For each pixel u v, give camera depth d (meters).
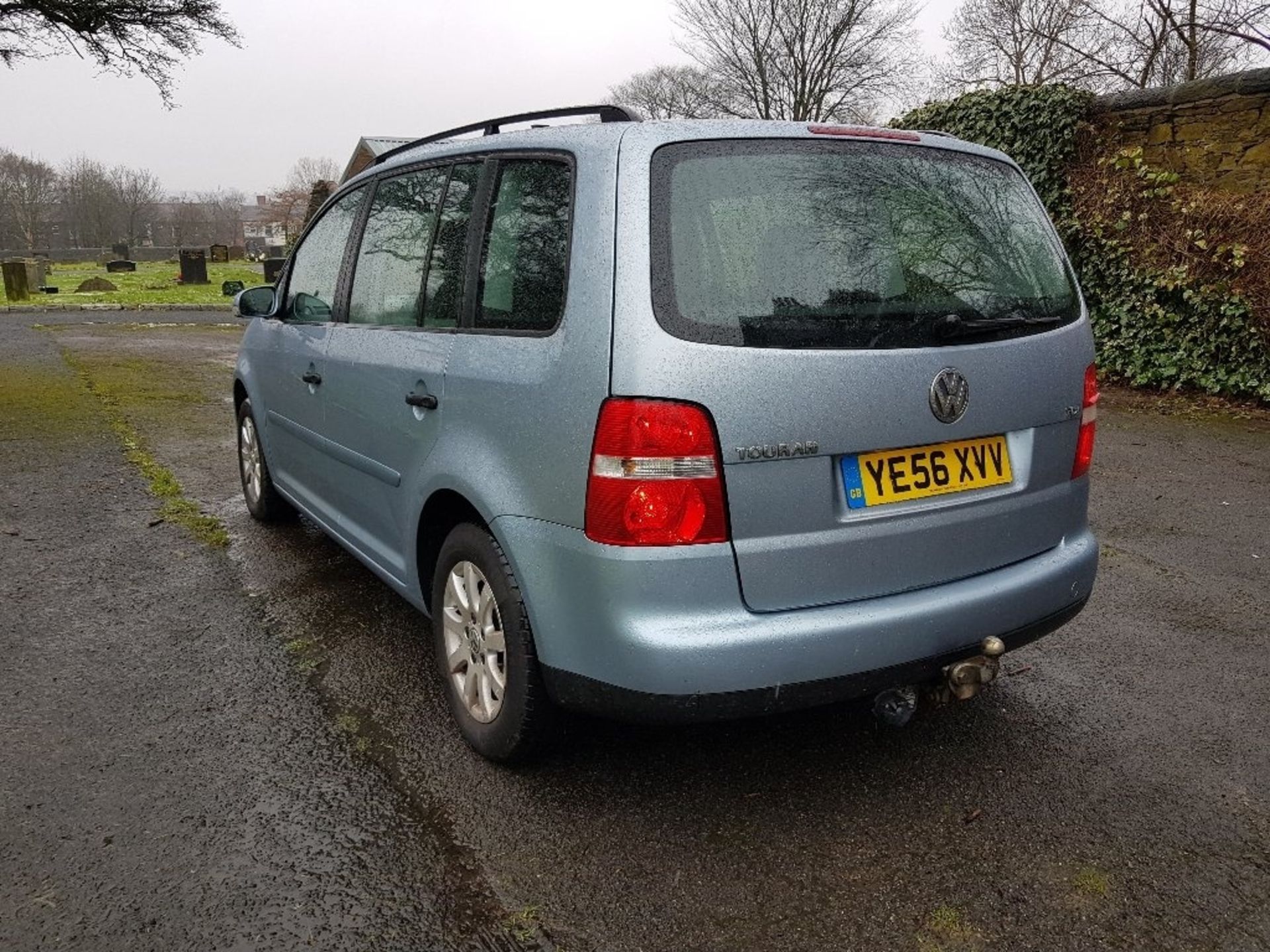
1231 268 8.59
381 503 3.25
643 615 2.15
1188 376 8.96
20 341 13.77
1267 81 8.41
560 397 2.26
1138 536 5.02
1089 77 20.25
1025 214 2.80
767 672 2.18
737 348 2.13
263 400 4.58
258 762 2.70
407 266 3.14
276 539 4.77
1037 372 2.57
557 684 2.35
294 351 4.03
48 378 9.91
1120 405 8.77
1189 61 16.72
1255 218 8.46
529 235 2.52
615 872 2.25
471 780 2.62
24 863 2.23
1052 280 2.78
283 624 3.71
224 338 14.95
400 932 2.04
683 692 2.15
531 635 2.44
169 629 3.63
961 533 2.45
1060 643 3.66
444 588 2.85
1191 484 6.06
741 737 2.88
